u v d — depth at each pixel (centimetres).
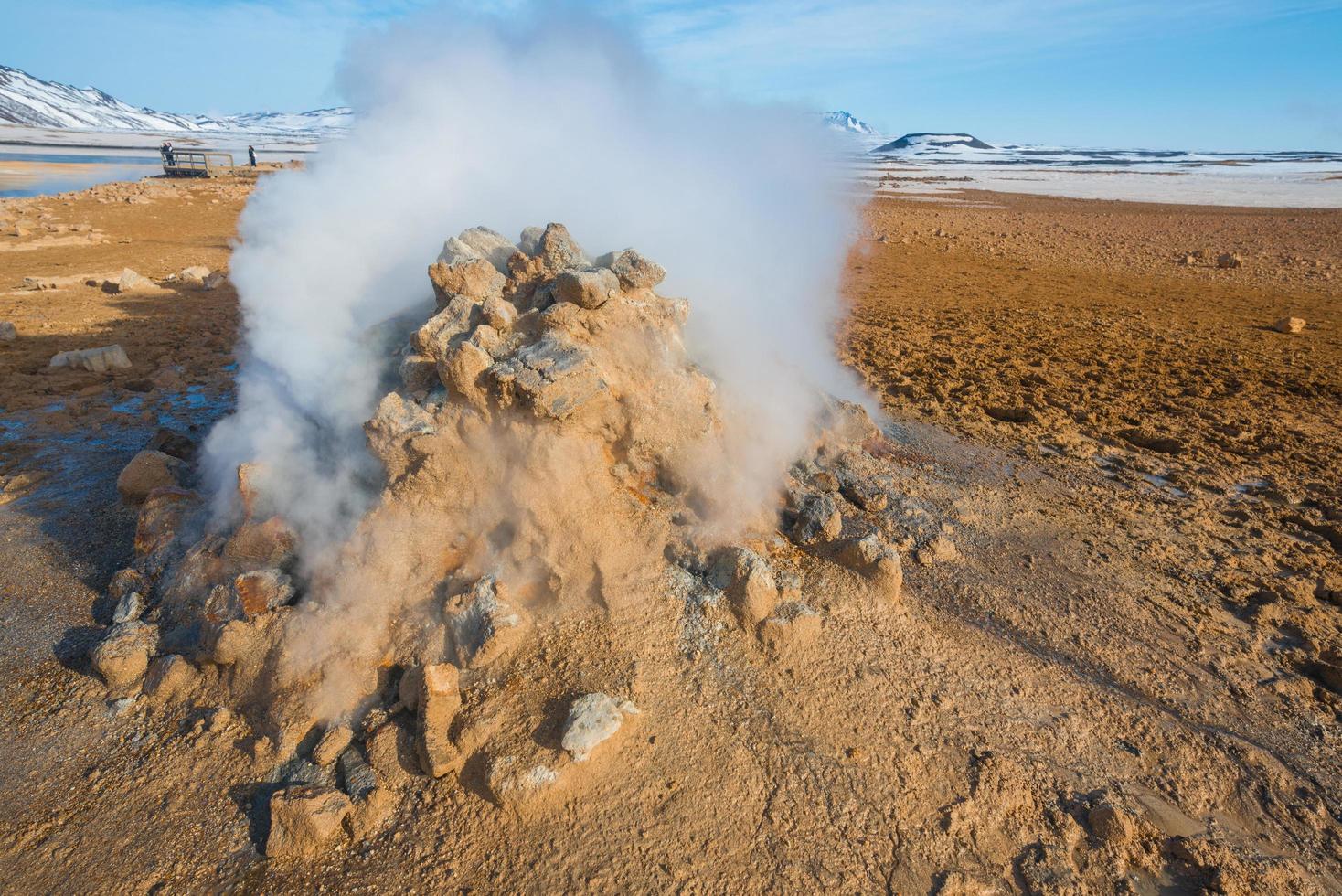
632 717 345
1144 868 329
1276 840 348
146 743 377
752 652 390
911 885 309
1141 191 5372
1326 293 1697
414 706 364
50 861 321
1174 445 784
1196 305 1550
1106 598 507
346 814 328
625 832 317
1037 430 814
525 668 372
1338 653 460
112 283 1487
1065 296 1633
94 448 727
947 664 416
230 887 311
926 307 1490
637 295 453
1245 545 589
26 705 404
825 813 329
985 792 346
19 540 555
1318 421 870
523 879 304
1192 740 394
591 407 408
